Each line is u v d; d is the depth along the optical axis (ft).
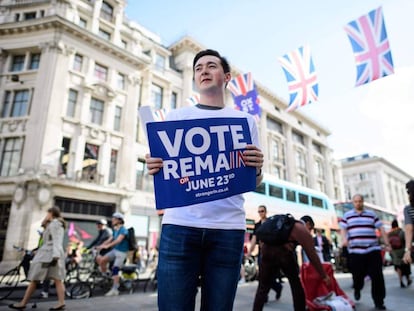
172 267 4.32
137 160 68.23
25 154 53.06
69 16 63.62
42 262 15.07
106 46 65.62
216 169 4.60
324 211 50.98
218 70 5.49
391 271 44.88
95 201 57.41
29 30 60.39
